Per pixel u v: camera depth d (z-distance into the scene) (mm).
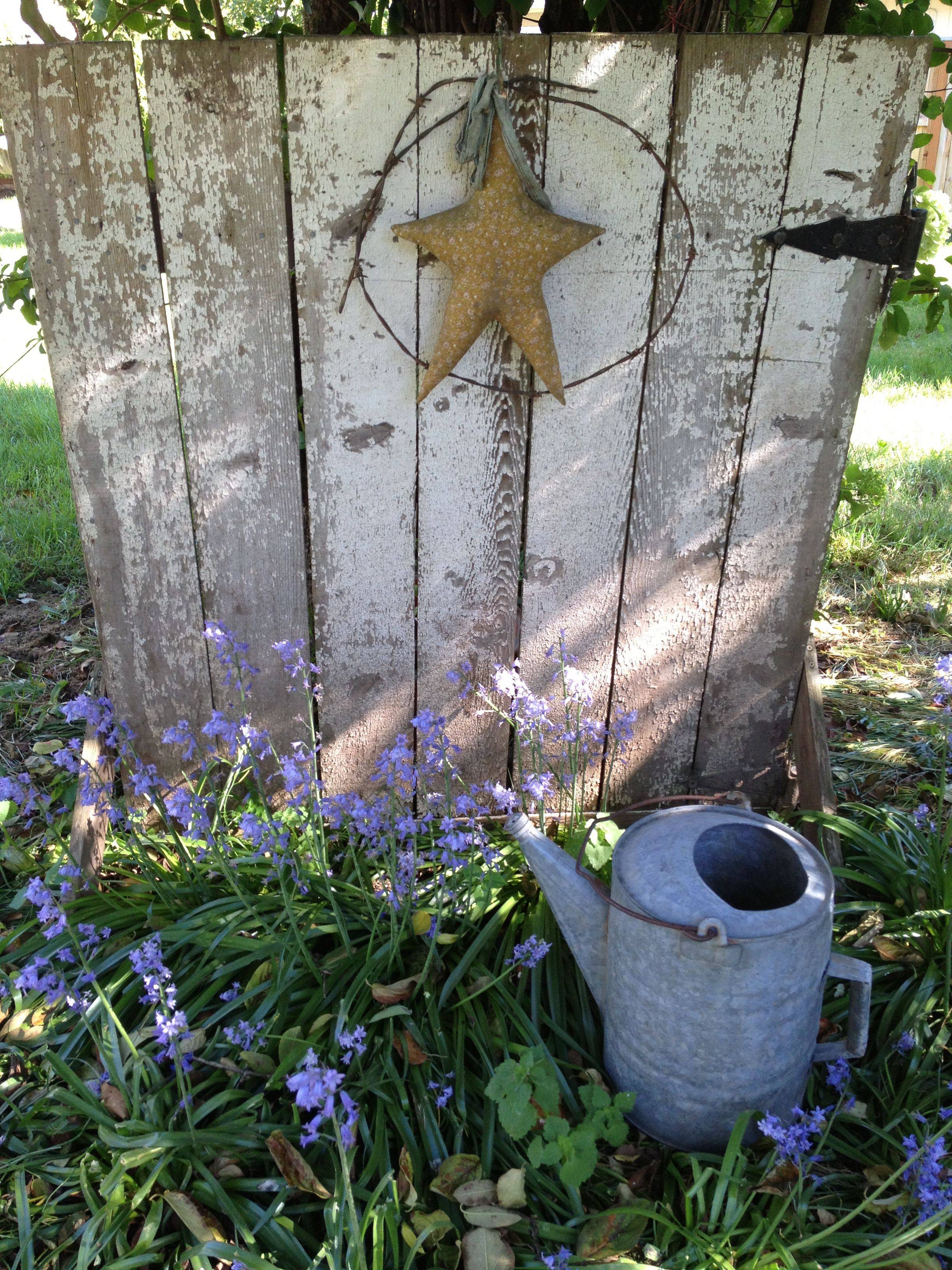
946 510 2434
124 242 1286
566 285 1324
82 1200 1099
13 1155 1134
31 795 1342
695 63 1231
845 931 1382
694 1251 1020
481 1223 1031
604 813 1552
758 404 1396
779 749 1613
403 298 1316
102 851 1476
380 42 1206
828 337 1364
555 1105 1067
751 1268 1001
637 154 1271
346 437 1387
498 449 1402
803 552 1480
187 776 1582
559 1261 1001
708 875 1174
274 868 1425
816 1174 1116
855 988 1115
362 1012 1221
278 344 1340
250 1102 1122
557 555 1470
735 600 1507
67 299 1311
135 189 1263
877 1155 1134
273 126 1240
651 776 1618
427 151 1252
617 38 1219
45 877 1422
